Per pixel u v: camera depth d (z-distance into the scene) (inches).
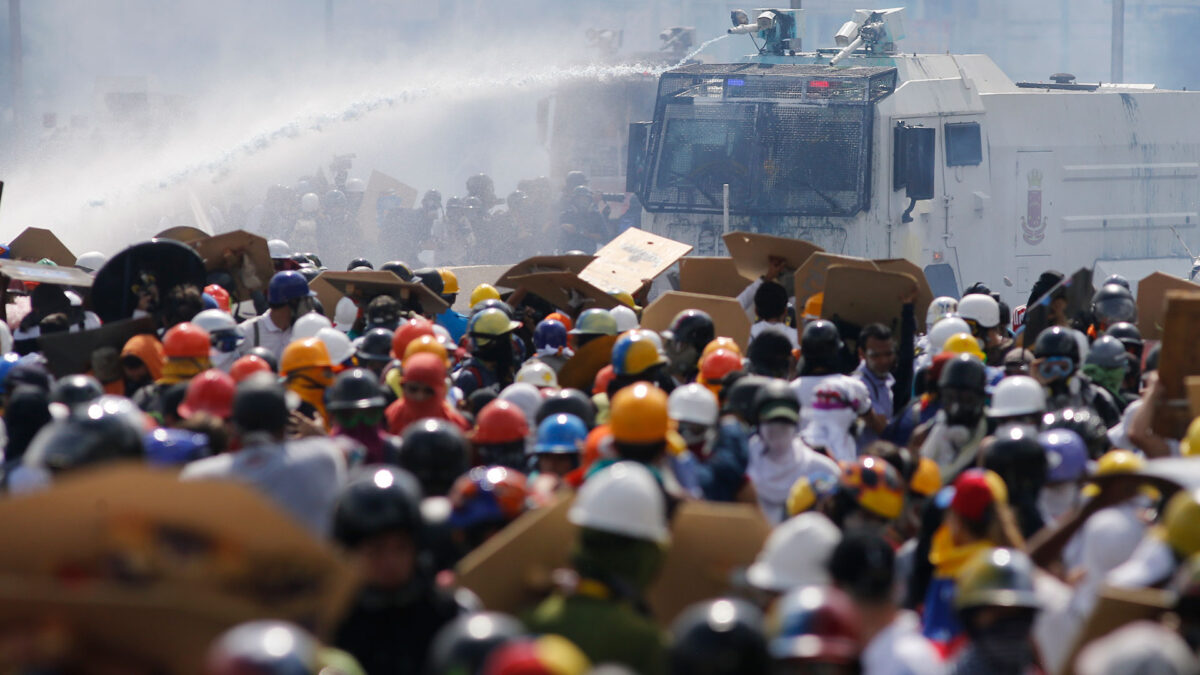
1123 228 2711.6
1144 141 2741.1
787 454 789.9
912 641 455.5
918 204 2351.1
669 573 557.3
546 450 746.8
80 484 387.9
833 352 955.3
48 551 399.9
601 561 482.0
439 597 496.7
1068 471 699.4
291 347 944.3
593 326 1162.0
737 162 2341.3
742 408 820.6
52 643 373.1
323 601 415.2
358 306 1412.4
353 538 479.2
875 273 1154.7
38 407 747.4
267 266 1551.4
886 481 647.1
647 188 2409.0
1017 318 1745.8
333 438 746.8
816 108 2308.1
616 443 617.0
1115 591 452.4
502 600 525.3
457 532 586.2
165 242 1253.1
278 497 625.6
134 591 382.0
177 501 396.8
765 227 2320.4
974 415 829.2
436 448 621.9
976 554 563.2
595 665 463.5
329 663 407.8
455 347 1152.2
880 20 2527.1
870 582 471.2
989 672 455.5
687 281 1614.2
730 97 2361.0
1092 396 956.0
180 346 932.6
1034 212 2556.6
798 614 386.3
